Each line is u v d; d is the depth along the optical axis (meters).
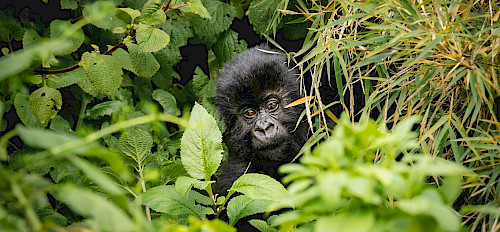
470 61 3.09
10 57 1.42
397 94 3.55
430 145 3.47
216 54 5.73
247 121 5.16
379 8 3.46
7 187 1.42
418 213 1.31
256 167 5.20
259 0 5.19
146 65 4.21
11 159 4.61
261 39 5.69
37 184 1.43
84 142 1.45
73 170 4.30
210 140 2.55
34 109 3.58
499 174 3.15
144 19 3.83
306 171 1.39
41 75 3.61
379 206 1.47
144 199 2.57
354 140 1.42
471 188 3.50
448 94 3.46
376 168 1.26
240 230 4.80
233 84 5.14
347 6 3.82
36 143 1.35
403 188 1.29
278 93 5.05
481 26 3.43
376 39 3.26
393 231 1.32
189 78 6.59
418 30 2.99
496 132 3.36
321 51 3.53
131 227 1.31
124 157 2.89
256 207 2.59
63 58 5.32
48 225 1.37
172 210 2.54
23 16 5.52
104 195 3.52
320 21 4.09
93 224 1.47
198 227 1.70
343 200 1.44
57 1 5.63
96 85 3.60
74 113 5.62
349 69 3.84
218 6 5.36
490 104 3.13
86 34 5.62
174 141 5.25
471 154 3.39
